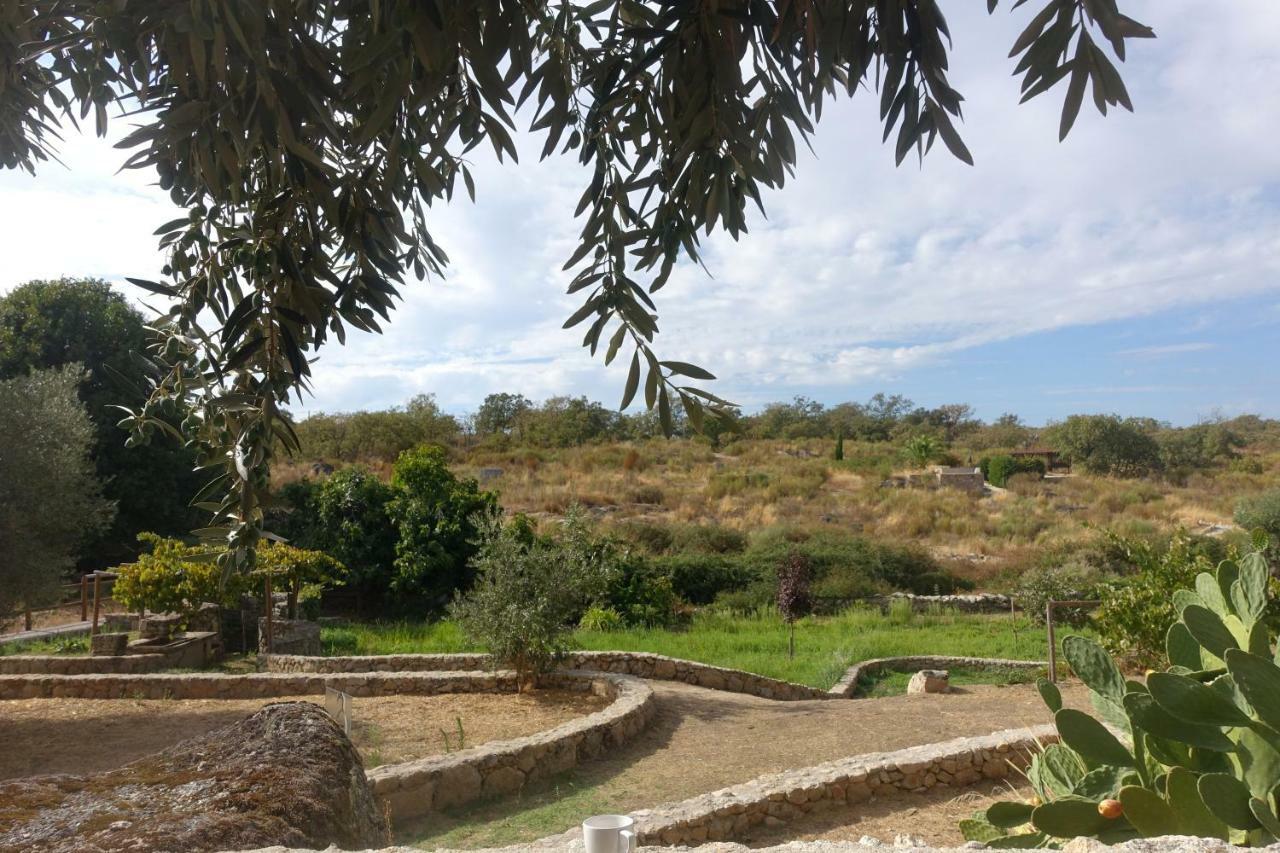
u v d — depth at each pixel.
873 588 17.67
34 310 20.27
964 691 10.27
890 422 59.16
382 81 2.14
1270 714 2.53
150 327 2.42
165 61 2.31
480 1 1.89
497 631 9.28
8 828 2.42
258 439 2.17
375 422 37.06
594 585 9.88
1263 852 2.12
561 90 2.27
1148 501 30.25
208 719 8.52
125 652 11.32
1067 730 3.21
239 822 2.51
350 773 3.14
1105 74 1.81
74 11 2.34
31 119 2.96
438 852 2.56
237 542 2.19
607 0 2.41
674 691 10.09
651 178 2.31
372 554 16.77
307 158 2.01
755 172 2.21
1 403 8.84
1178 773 2.73
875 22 2.11
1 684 9.55
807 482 31.62
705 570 17.72
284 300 2.23
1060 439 41.94
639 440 43.38
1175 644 3.51
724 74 2.13
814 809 5.67
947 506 27.48
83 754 7.26
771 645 13.37
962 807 5.77
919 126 2.11
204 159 2.14
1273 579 7.44
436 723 8.23
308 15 2.36
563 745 6.95
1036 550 20.77
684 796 6.22
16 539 8.77
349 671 10.67
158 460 20.38
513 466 35.06
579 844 2.63
